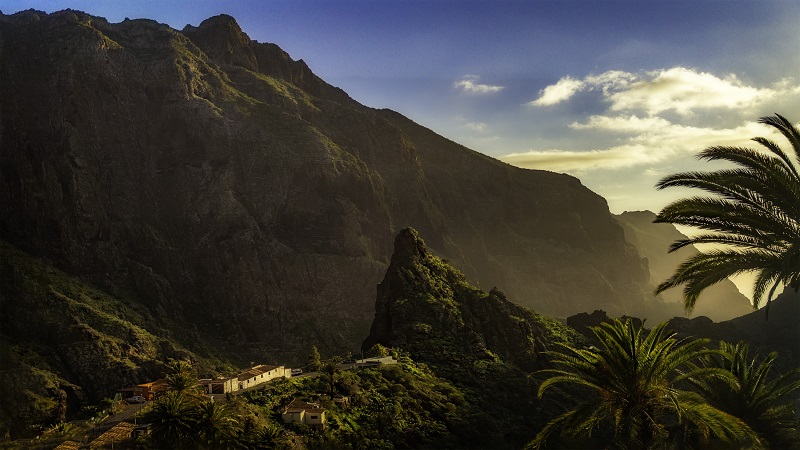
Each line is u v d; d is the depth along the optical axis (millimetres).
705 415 50000
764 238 45875
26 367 197375
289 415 98812
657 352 50500
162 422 82250
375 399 112188
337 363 130875
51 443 100438
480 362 139000
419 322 150750
